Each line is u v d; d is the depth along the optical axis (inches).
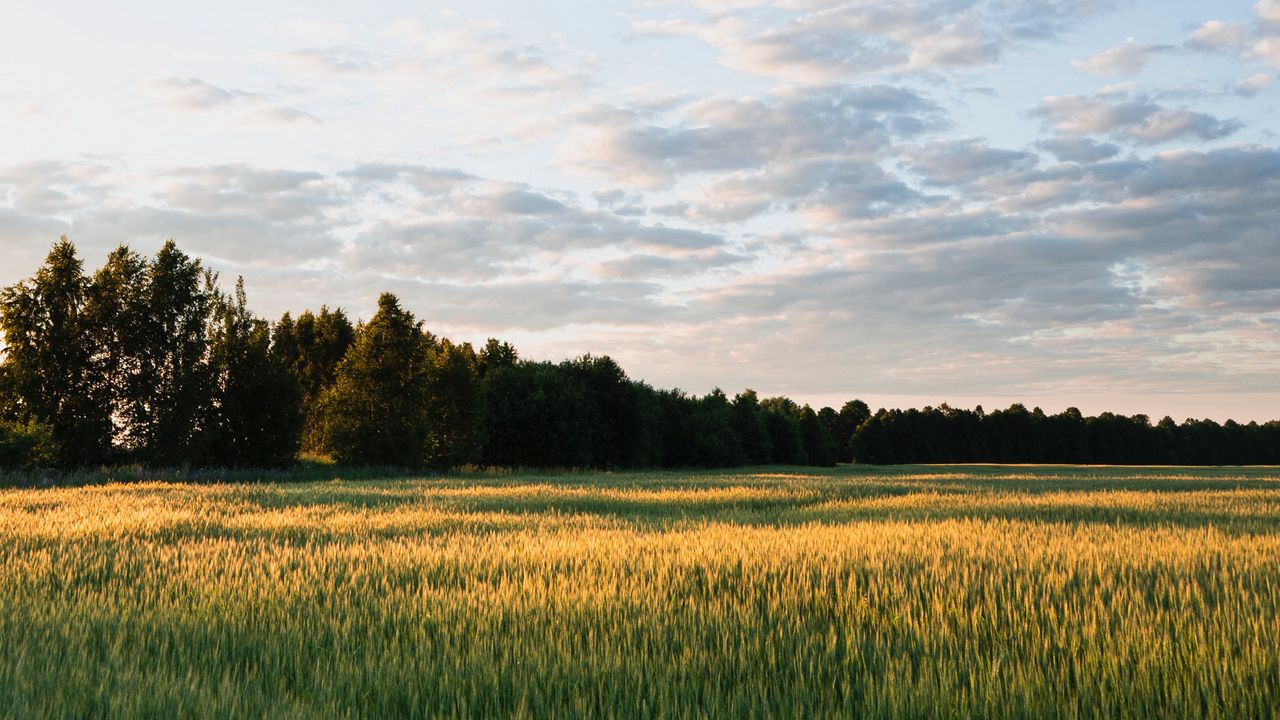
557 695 200.1
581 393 2758.4
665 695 196.5
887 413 6446.9
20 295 1563.7
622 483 1478.8
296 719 183.5
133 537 538.0
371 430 1942.7
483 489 1177.4
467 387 2293.3
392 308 1999.3
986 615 288.2
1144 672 214.7
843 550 450.0
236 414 1788.9
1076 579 364.2
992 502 949.8
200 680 216.4
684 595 331.6
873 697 198.4
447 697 202.8
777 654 240.1
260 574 373.1
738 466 3818.9
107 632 261.7
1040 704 193.5
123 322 1660.9
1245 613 285.6
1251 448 6422.2
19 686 202.1
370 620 281.6
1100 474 2488.9
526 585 337.1
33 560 416.5
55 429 1573.6
